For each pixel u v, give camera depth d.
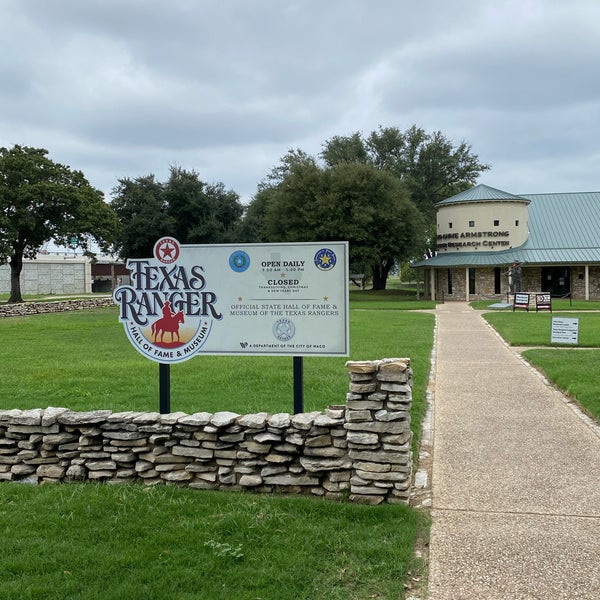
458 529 4.65
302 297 6.05
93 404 8.87
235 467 5.43
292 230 50.59
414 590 3.80
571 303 37.94
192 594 3.72
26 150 39.38
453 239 51.25
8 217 36.94
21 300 40.56
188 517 4.82
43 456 5.71
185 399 8.96
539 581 3.88
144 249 55.75
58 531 4.60
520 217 50.44
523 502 5.18
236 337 6.19
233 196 59.22
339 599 3.66
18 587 3.81
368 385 5.08
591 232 51.12
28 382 10.84
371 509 4.89
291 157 70.00
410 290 62.06
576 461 6.23
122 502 5.09
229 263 6.17
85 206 40.00
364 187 49.31
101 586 3.84
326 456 5.22
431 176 67.31
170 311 6.32
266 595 3.70
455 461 6.28
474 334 19.94
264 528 4.57
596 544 4.38
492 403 8.98
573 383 9.92
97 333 20.89
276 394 9.36
